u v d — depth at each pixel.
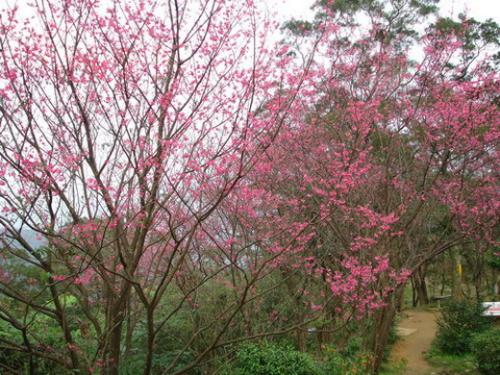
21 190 5.01
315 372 7.84
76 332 7.47
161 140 5.12
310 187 8.52
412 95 10.03
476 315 13.45
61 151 5.31
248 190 7.14
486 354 10.87
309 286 9.36
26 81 5.10
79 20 5.12
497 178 10.53
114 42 5.23
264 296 8.80
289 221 8.22
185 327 8.43
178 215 6.41
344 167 7.92
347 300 7.73
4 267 6.16
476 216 9.98
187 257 8.18
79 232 5.42
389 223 8.59
